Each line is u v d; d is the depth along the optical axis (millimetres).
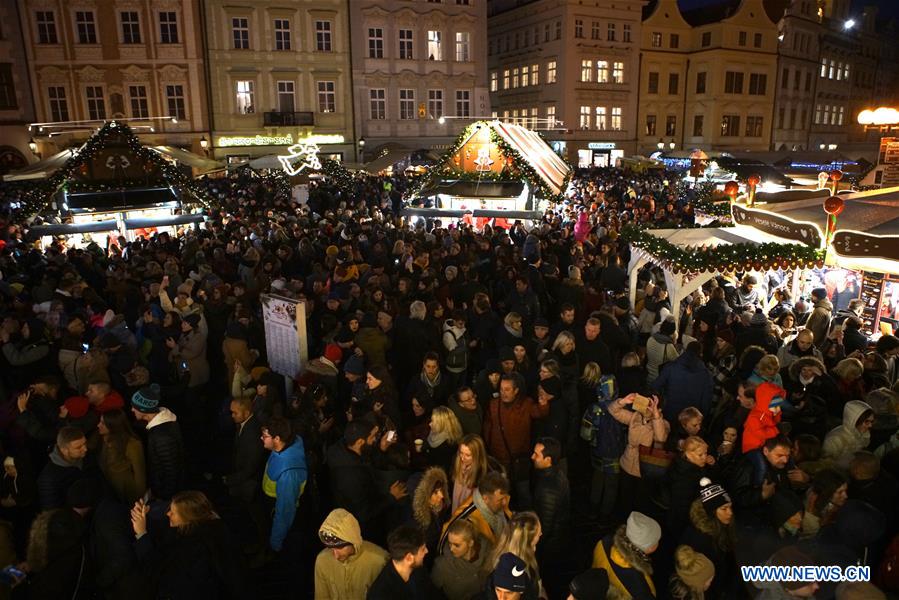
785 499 4398
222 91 38719
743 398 5762
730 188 10523
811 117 60094
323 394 6035
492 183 19266
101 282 12531
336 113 41281
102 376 6961
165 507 4430
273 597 5449
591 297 10055
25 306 8891
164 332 8508
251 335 8820
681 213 20875
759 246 8852
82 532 3896
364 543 4008
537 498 4742
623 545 3832
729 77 52438
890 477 4723
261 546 5781
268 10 38781
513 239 16641
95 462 5359
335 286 10516
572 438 5992
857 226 8594
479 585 3846
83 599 3891
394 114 42656
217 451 8117
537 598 3639
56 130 35969
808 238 8672
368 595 3631
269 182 31141
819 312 8961
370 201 26734
